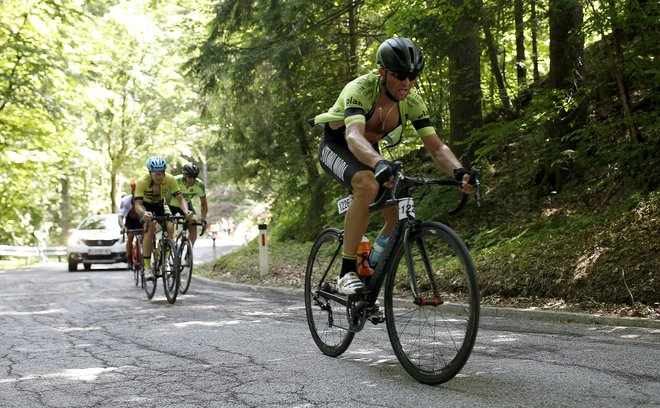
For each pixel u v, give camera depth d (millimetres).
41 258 26984
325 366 4660
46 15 21703
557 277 7480
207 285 12602
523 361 4582
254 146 15305
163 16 29969
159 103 33719
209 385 4285
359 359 4855
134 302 9508
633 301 6598
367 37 14016
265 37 13773
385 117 4438
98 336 6477
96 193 37906
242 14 13742
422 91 12664
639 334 5617
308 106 14695
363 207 4359
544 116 9938
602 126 10008
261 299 9500
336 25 13984
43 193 29828
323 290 5055
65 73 21875
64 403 4020
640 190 8844
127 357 5328
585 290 7062
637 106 10641
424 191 11805
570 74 10352
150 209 9758
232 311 8055
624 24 8703
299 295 9906
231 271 13820
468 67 11633
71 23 22219
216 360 5047
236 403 3836
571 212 9867
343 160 4512
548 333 5816
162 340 6055
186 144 35469
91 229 18781
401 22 10219
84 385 4445
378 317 4461
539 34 12711
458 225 11297
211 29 14102
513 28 11141
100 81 24859
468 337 3789
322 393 3934
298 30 12766
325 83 14680
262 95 14750
